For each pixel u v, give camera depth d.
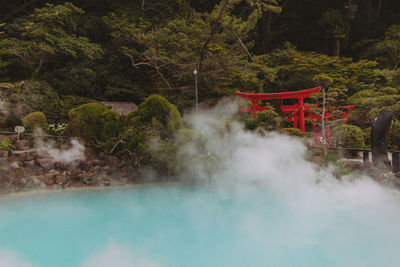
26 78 18.31
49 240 5.32
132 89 22.02
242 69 19.88
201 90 21.81
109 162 10.41
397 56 29.14
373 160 9.38
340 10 31.92
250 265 4.29
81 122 10.91
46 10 17.44
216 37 18.41
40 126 11.75
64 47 17.44
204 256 4.64
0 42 17.08
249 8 28.86
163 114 10.78
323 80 12.24
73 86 19.09
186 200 8.02
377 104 17.19
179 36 20.34
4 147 9.16
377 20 34.97
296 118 19.75
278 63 27.64
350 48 33.91
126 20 21.19
